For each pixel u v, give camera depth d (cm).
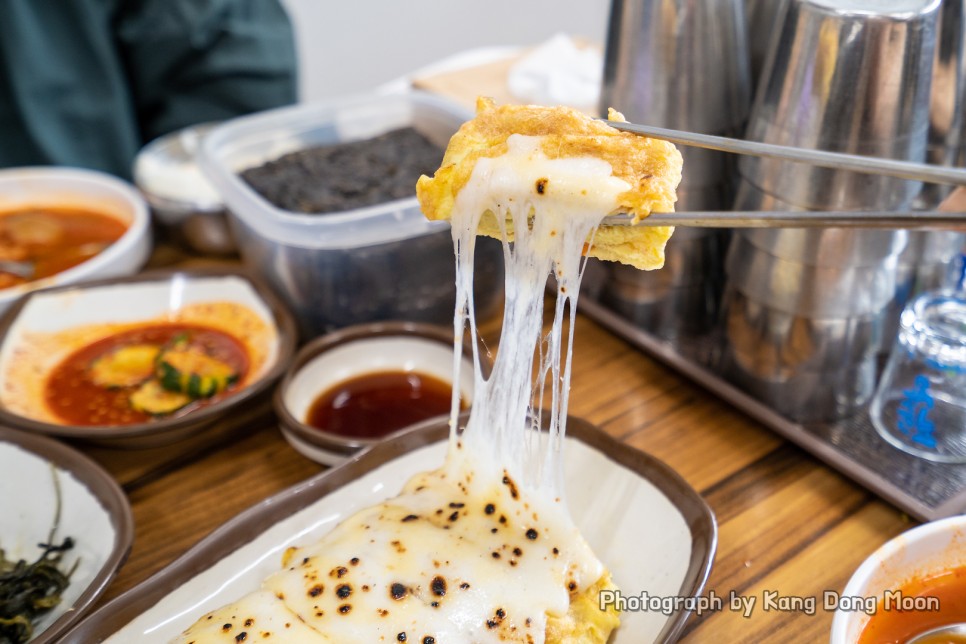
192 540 39
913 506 37
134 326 49
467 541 33
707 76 41
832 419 42
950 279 45
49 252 55
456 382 35
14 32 65
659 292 47
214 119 74
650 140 30
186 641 31
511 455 34
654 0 40
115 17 70
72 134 70
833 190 36
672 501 35
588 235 29
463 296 33
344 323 48
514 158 30
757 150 27
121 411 44
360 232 45
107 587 33
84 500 37
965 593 31
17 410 44
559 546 33
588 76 61
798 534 37
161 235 59
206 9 69
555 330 31
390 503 35
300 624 31
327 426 43
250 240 49
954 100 39
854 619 29
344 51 103
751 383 43
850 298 39
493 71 66
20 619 34
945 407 39
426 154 53
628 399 45
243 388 43
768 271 39
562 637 32
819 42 35
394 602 31
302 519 36
